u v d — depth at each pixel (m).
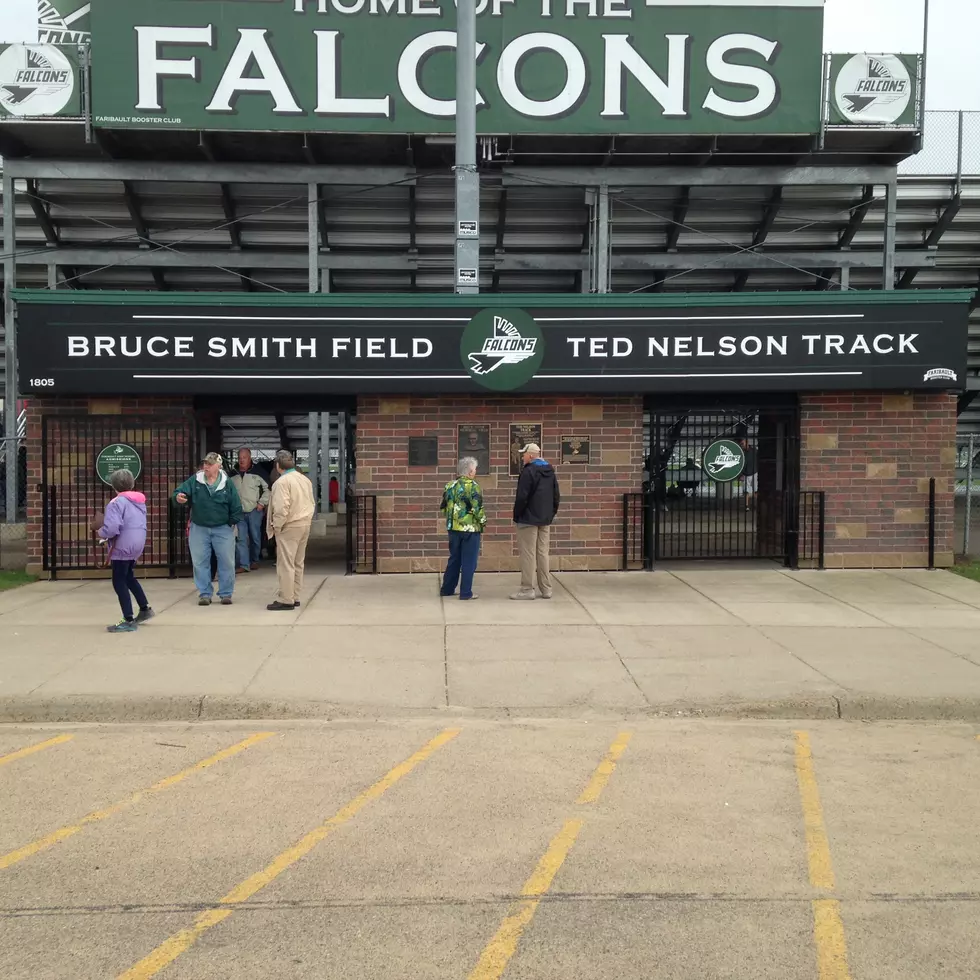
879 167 16.42
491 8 15.27
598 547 12.34
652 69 15.42
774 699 6.95
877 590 11.09
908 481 12.45
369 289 19.64
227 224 16.75
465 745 6.12
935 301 11.84
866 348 11.88
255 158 16.30
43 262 17.59
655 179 16.34
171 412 12.05
